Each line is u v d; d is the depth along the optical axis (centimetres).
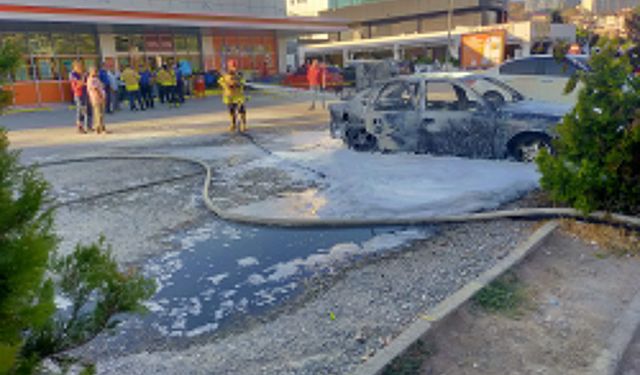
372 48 5278
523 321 351
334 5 7488
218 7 3250
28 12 2066
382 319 358
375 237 530
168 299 416
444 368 298
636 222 490
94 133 1411
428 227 548
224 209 639
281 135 1238
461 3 6075
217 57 3173
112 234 572
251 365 312
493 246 479
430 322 338
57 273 184
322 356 316
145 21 2453
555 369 298
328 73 2581
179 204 683
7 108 160
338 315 371
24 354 161
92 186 797
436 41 4600
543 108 769
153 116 1825
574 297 385
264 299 410
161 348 343
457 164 771
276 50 3550
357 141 939
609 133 509
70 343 176
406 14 6544
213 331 364
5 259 131
